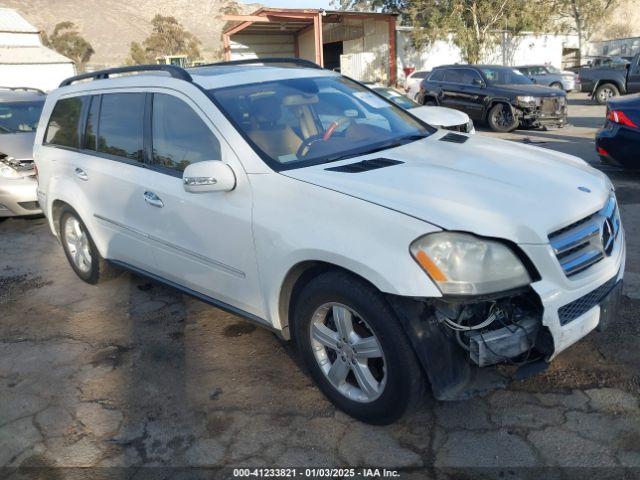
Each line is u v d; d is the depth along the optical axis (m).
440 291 2.45
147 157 3.94
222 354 3.81
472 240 2.49
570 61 36.75
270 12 25.23
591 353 3.43
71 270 5.69
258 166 3.16
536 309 2.61
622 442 2.71
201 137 3.51
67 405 3.38
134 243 4.14
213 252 3.44
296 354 3.73
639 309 3.89
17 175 7.22
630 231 5.47
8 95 9.18
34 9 196.25
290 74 4.07
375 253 2.57
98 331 4.29
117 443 3.01
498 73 14.23
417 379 2.64
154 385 3.51
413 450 2.78
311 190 2.90
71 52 77.31
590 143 10.84
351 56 29.83
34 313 4.70
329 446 2.86
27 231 7.25
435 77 15.59
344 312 2.83
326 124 3.69
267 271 3.08
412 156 3.34
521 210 2.62
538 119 13.08
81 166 4.58
